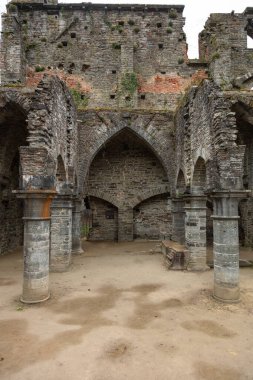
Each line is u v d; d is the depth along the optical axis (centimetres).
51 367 456
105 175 1862
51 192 763
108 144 1808
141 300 767
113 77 2012
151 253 1459
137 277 1007
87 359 479
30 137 781
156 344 528
